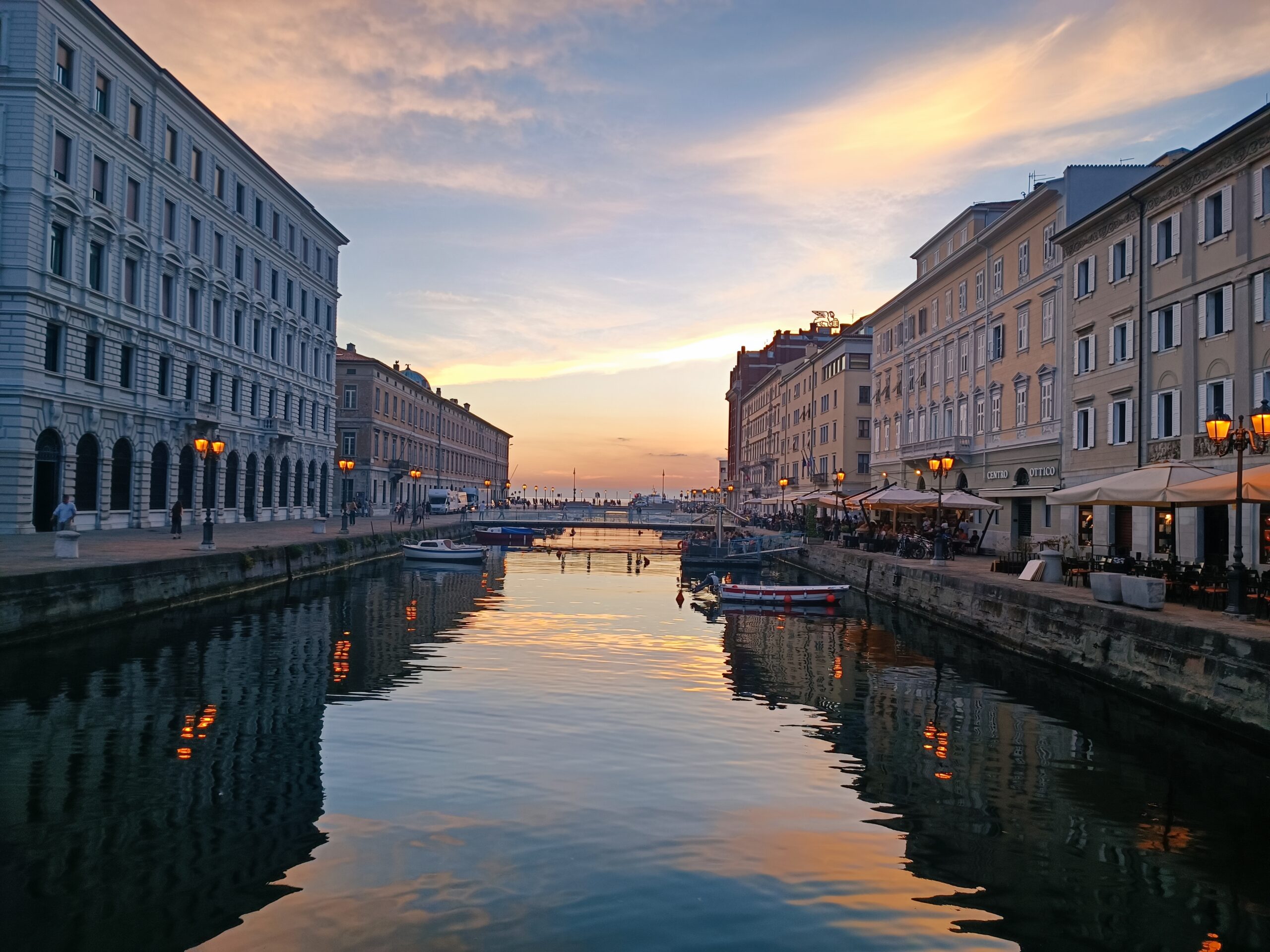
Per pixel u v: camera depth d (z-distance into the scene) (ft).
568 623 93.45
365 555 156.56
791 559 176.14
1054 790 38.96
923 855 31.37
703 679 63.16
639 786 38.04
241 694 53.83
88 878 28.02
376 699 53.98
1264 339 82.12
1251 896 28.53
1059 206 122.42
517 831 32.40
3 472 106.63
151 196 136.87
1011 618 75.31
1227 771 41.75
